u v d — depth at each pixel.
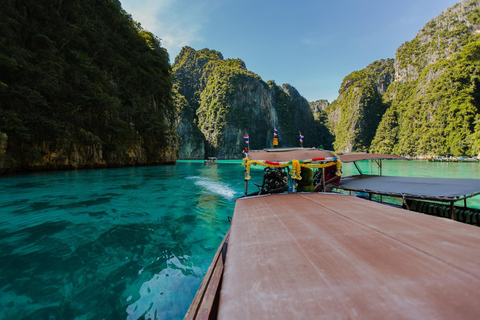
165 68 40.19
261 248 1.54
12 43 16.94
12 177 13.49
